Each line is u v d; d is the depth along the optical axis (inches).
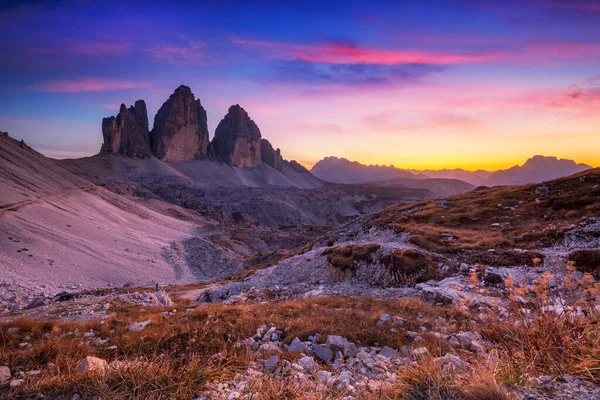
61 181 6092.5
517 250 888.3
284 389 195.9
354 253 1093.1
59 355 262.2
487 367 176.4
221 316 482.6
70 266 3110.2
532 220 1206.9
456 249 1019.9
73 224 4303.6
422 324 398.3
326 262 1139.9
